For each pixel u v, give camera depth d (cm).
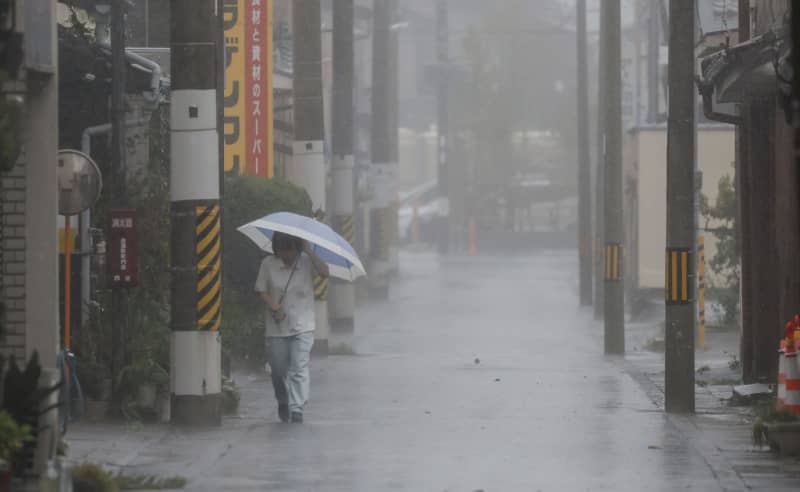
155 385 4203
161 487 3097
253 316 5812
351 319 8394
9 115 2511
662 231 10512
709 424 4241
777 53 3916
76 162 4103
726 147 10475
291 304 4256
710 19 7725
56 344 3133
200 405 4084
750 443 3819
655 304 9950
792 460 3522
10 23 2742
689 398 4538
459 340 7994
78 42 4900
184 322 4084
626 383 5491
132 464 3416
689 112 4588
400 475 3288
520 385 5403
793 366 3803
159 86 4984
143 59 4922
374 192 11438
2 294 3127
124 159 4416
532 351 7269
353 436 3953
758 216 5081
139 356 4228
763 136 5059
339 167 8681
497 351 7262
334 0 8775
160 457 3531
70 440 3750
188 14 4056
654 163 10556
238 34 6862
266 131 6862
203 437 3897
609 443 3825
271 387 5325
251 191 5741
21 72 3002
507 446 3762
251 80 6869
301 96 7044
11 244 3120
